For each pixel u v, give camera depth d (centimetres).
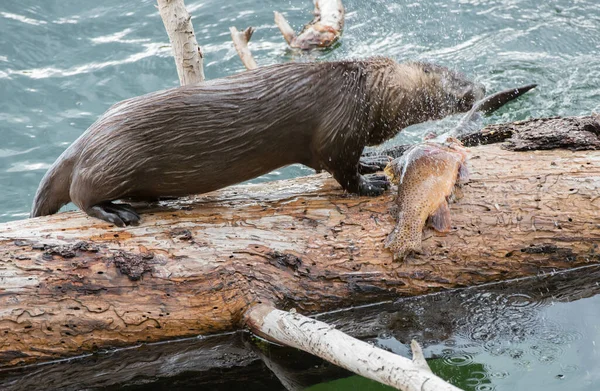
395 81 621
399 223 590
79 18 1116
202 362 571
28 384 551
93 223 586
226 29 1082
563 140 643
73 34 1083
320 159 611
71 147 605
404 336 588
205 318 563
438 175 598
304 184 655
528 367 552
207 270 564
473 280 600
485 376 546
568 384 532
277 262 576
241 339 576
